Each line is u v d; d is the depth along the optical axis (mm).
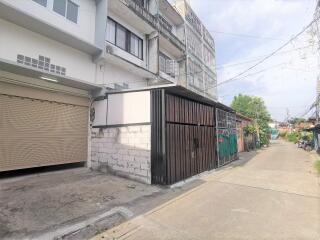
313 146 25531
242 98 42250
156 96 8172
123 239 4125
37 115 7883
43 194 6141
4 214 4777
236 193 7254
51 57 8969
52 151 8281
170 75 18328
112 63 11820
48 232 4180
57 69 9172
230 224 4758
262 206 5945
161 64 18000
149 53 15180
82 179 8023
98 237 4223
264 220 4973
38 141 7867
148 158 8039
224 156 13875
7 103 7086
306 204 6133
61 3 9641
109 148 9102
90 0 10945
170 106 8516
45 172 8359
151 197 6668
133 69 12922
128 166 8484
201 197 6812
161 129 7930
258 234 4277
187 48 20828
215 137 12750
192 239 4086
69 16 9938
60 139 8586
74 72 9867
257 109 38938
